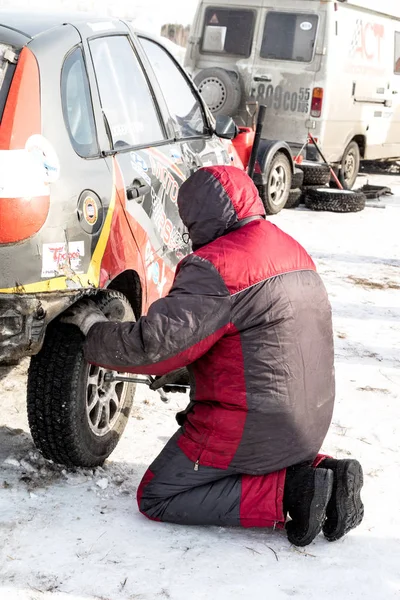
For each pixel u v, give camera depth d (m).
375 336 5.70
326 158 10.94
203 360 2.91
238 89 10.57
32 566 2.76
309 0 10.33
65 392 3.19
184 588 2.70
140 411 4.15
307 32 10.34
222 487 2.99
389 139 12.75
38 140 3.08
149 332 2.75
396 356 5.33
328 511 3.01
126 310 3.53
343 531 2.99
